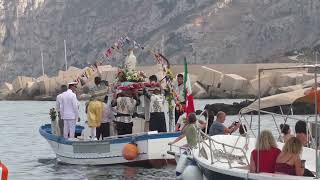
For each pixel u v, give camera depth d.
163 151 45.38
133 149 45.41
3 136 86.56
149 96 48.06
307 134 36.47
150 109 47.22
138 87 48.00
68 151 49.59
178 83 48.12
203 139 37.97
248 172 28.80
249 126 41.75
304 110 88.12
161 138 45.34
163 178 41.97
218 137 38.88
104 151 47.16
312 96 34.31
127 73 48.88
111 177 42.91
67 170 46.94
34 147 69.31
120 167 46.62
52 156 59.41
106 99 49.03
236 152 37.69
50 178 43.84
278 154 28.69
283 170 27.98
